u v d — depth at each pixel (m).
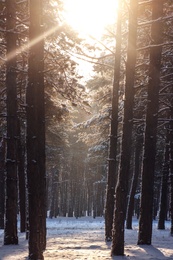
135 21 10.89
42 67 12.44
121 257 10.02
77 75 15.63
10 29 13.28
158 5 12.80
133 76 10.91
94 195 53.50
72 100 16.34
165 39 15.44
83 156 51.81
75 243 13.87
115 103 14.54
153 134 12.88
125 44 17.42
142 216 12.71
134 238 16.16
